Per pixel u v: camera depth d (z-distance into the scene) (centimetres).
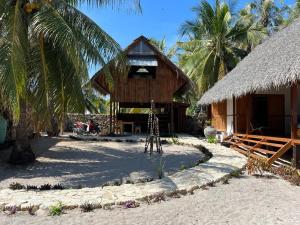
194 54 2764
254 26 2783
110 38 1130
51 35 995
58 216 612
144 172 1056
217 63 2730
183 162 1236
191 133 2405
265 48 1509
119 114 2509
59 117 1131
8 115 1517
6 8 1027
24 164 1141
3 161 1181
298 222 572
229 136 1612
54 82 1106
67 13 1109
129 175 1010
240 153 1280
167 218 599
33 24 1006
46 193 732
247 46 2802
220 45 2669
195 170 947
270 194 738
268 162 991
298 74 845
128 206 655
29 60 1043
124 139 1895
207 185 807
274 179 867
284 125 1630
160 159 1305
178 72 2177
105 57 1114
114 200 679
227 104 1805
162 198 705
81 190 757
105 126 2789
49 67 1109
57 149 1545
